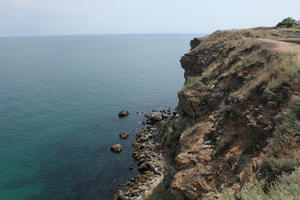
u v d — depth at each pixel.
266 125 13.28
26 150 46.88
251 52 23.02
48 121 62.47
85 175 38.84
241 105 15.98
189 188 14.27
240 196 10.67
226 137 15.62
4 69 146.38
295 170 8.72
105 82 115.25
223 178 13.41
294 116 11.78
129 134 55.00
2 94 87.62
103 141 51.28
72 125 60.22
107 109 73.81
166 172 25.23
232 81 20.92
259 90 15.77
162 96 91.25
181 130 22.92
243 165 12.76
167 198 21.58
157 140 48.41
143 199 28.08
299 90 13.34
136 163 42.12
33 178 37.97
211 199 12.14
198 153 16.20
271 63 17.72
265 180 10.21
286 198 7.33
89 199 33.22
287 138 11.05
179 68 164.38
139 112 71.38
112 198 33.22
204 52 33.34
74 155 45.19
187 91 23.58
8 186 35.75
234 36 35.50
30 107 73.62
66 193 34.53
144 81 119.81
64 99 83.62
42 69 150.75
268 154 11.39
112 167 41.06
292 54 17.36
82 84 109.56
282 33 37.03
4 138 51.88
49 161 43.03
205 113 21.39
